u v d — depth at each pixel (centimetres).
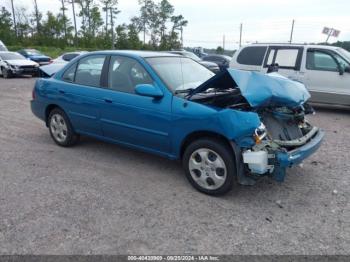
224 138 405
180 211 388
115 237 337
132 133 491
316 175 494
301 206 402
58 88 589
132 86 491
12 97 1220
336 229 354
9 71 2014
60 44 6362
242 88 397
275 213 385
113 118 507
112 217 373
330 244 329
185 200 414
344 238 338
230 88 466
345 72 894
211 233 346
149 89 446
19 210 387
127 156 566
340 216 380
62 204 402
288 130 441
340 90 904
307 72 939
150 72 473
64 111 589
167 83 461
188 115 420
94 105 529
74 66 582
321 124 821
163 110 445
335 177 487
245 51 1034
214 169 415
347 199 420
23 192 433
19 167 517
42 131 727
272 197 424
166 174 492
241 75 409
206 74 530
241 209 394
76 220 367
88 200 412
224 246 325
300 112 468
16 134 702
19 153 581
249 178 402
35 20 6806
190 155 434
